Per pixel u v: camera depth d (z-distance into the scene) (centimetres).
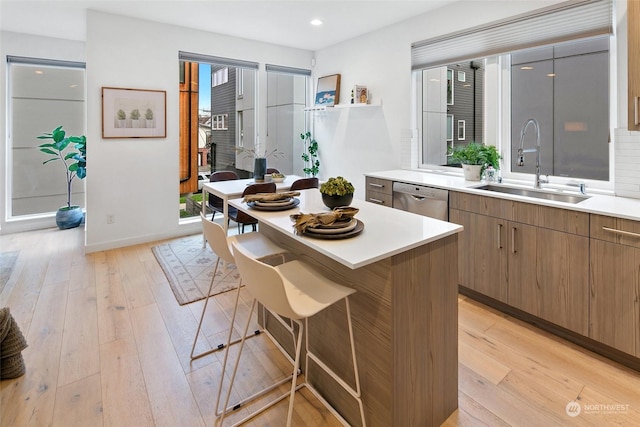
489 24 327
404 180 345
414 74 414
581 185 268
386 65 439
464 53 353
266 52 517
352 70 492
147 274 352
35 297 300
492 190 314
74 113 537
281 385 199
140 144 437
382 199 374
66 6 380
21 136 504
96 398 186
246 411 180
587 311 221
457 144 382
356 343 165
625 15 250
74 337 242
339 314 176
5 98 481
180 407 181
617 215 201
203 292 312
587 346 228
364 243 150
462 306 285
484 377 202
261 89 527
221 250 194
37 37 479
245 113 529
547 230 237
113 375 204
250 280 147
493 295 274
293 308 138
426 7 373
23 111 502
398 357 150
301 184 405
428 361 163
